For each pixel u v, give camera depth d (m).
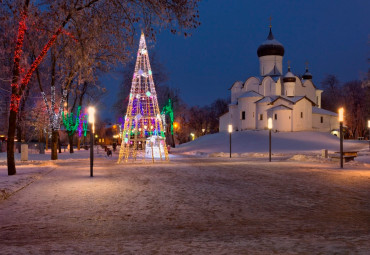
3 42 19.45
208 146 62.03
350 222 7.58
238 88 80.88
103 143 130.50
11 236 6.90
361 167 22.16
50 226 7.71
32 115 45.59
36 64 19.16
